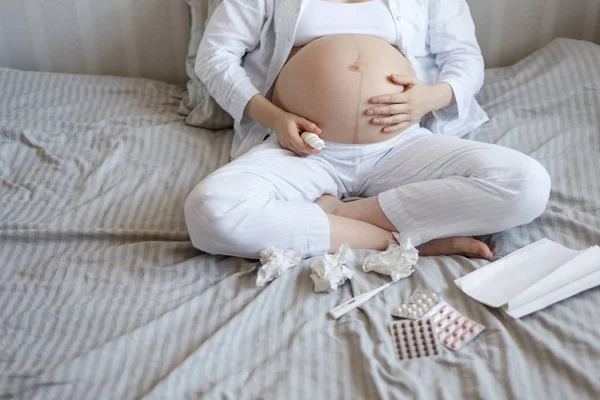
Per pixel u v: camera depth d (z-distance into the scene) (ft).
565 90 5.64
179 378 3.33
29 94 6.01
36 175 5.13
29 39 6.50
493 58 6.58
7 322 3.80
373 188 4.88
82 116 5.82
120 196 4.86
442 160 4.49
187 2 6.10
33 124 5.63
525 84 5.78
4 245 4.43
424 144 4.72
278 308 3.84
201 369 3.40
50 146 5.41
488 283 3.87
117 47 6.57
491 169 4.20
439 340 3.53
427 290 3.89
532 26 6.42
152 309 3.87
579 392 3.14
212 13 5.81
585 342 3.39
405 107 4.66
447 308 3.74
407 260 4.04
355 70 4.62
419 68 5.30
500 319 3.66
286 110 4.90
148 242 4.37
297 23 4.93
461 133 5.42
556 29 6.43
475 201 4.17
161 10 6.40
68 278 4.14
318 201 4.66
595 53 5.81
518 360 3.34
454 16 5.38
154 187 4.98
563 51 5.95
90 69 6.68
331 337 3.59
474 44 5.40
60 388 3.32
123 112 5.90
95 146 5.41
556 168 4.93
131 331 3.64
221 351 3.51
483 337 3.55
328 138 4.71
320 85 4.61
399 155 4.77
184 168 5.21
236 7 5.15
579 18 6.37
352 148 4.73
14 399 3.30
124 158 5.28
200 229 4.11
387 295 3.90
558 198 4.66
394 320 3.72
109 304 3.91
